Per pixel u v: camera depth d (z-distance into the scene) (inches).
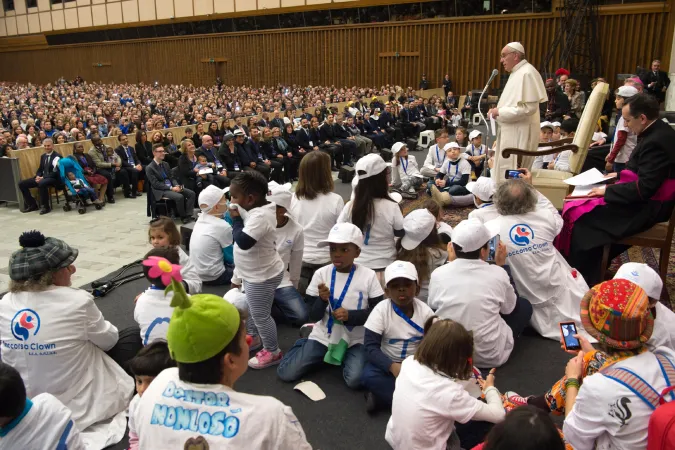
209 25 1267.2
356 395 139.5
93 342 130.4
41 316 121.6
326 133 572.4
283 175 492.4
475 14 975.6
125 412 132.0
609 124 495.2
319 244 148.5
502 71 976.3
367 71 1109.1
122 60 1433.3
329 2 1103.0
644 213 173.3
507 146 244.8
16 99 981.2
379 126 697.0
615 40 844.0
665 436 68.6
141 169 440.1
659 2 803.4
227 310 65.9
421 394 101.3
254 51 1227.2
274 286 149.3
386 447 119.1
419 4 1022.4
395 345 132.3
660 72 553.3
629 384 78.5
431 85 1047.6
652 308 113.8
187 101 987.3
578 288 166.1
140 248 295.1
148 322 136.5
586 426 82.4
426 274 163.0
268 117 640.4
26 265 122.9
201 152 413.4
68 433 91.7
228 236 218.1
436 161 353.1
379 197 169.5
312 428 126.4
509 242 162.4
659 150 165.8
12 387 85.7
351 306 143.3
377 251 171.9
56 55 1555.1
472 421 110.6
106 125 671.1
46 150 393.4
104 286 219.6
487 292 139.0
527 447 62.1
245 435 62.3
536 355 154.4
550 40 919.0
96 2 1423.5
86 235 326.0
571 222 186.5
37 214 387.9
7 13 1614.2
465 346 101.5
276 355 154.6
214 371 65.5
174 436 63.6
